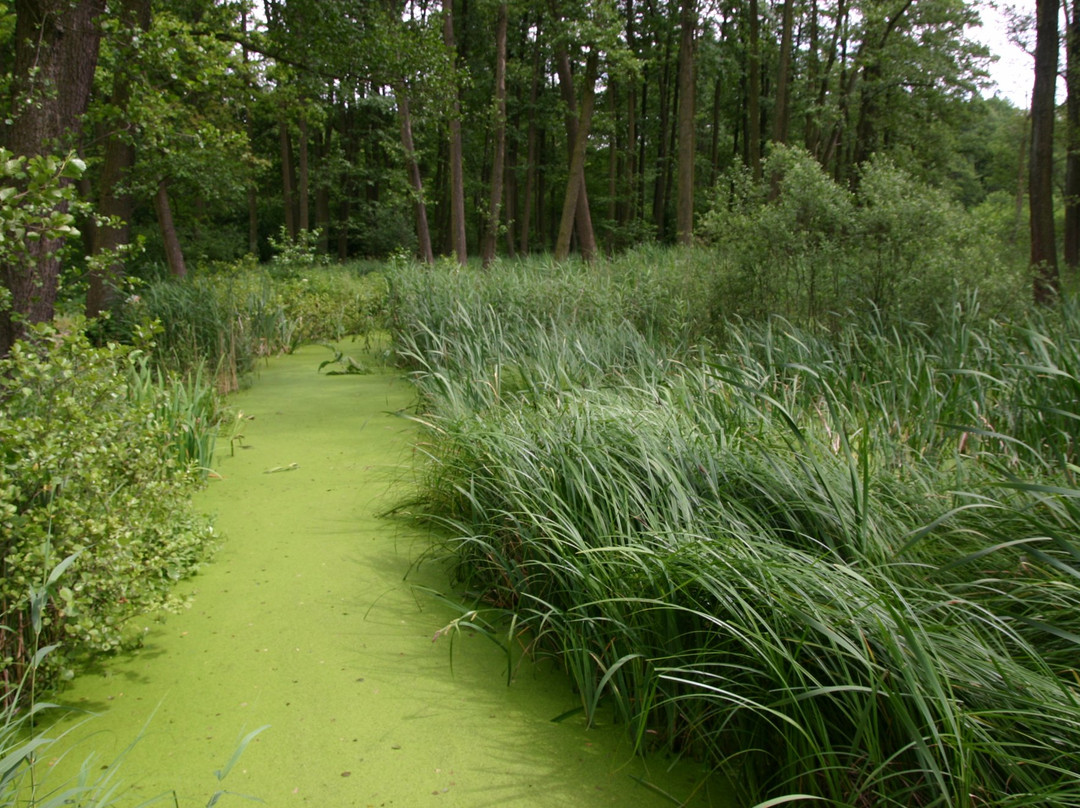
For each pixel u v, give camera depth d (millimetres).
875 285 6938
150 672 2865
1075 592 2289
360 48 10406
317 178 22875
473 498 3590
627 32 24453
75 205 3518
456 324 7457
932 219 6891
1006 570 2566
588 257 16672
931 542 2779
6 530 2455
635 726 2520
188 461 4871
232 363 7816
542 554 3115
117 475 3088
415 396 7242
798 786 2133
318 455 5516
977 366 5078
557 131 25609
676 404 4059
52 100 4887
